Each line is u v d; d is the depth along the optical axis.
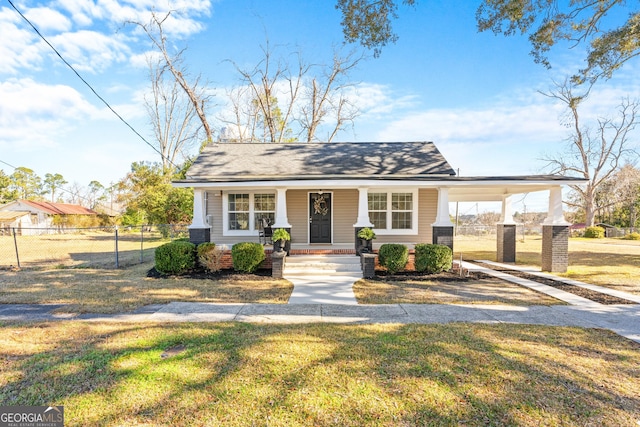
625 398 3.00
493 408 2.82
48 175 69.94
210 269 9.57
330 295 7.15
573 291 7.54
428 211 12.35
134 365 3.60
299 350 4.04
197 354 3.90
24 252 16.67
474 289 7.74
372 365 3.62
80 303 6.34
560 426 2.60
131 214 33.34
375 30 10.46
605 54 11.38
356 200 12.65
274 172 11.67
